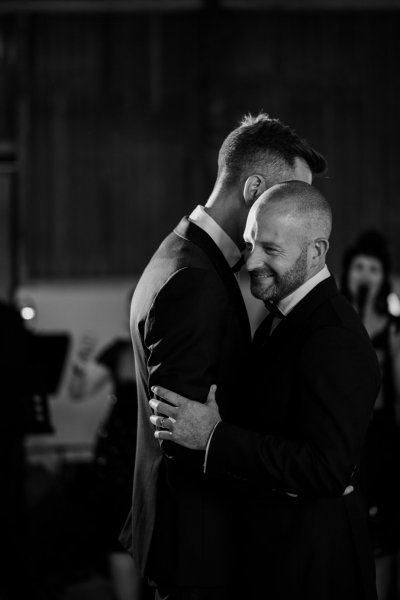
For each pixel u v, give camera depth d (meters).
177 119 6.89
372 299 3.92
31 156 6.81
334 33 6.91
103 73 6.84
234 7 6.86
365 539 2.32
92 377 5.30
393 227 6.94
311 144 6.93
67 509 5.16
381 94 6.94
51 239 6.82
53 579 4.53
